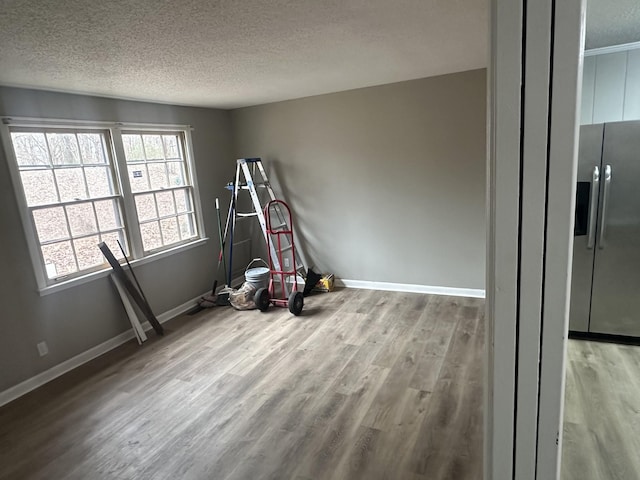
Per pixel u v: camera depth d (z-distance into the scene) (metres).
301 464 2.21
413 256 4.64
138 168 4.10
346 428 2.47
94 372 3.37
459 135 4.15
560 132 0.51
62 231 3.43
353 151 4.66
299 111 4.84
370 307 4.34
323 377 3.04
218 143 5.11
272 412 2.68
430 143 4.29
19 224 3.10
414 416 2.54
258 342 3.71
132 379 3.22
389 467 2.15
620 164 2.80
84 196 3.60
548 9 0.48
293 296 4.21
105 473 2.25
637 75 2.87
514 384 0.60
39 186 3.26
